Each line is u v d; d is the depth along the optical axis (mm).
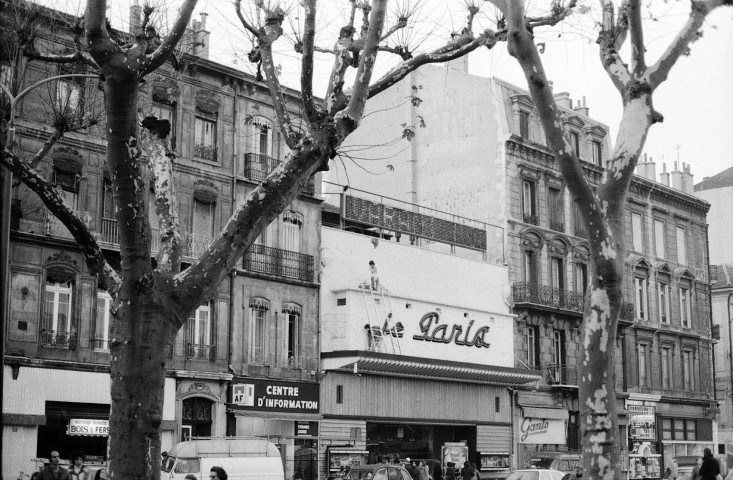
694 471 32094
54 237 32938
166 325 12234
